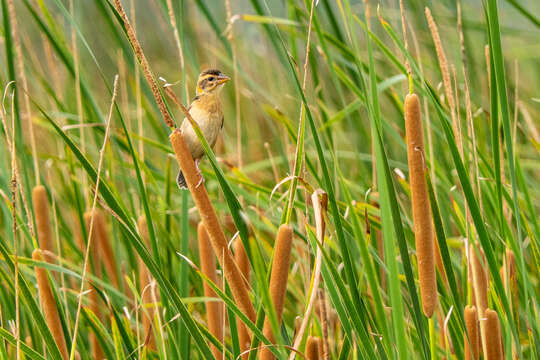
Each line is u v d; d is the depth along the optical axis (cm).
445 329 542
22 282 555
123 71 966
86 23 1199
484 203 718
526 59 1225
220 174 492
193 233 939
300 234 651
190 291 811
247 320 484
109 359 683
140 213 785
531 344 570
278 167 1074
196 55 1218
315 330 621
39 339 697
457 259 762
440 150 884
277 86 1203
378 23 999
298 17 875
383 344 529
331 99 1076
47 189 877
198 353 702
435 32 567
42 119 1000
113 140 788
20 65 666
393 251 446
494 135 525
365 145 1036
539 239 646
